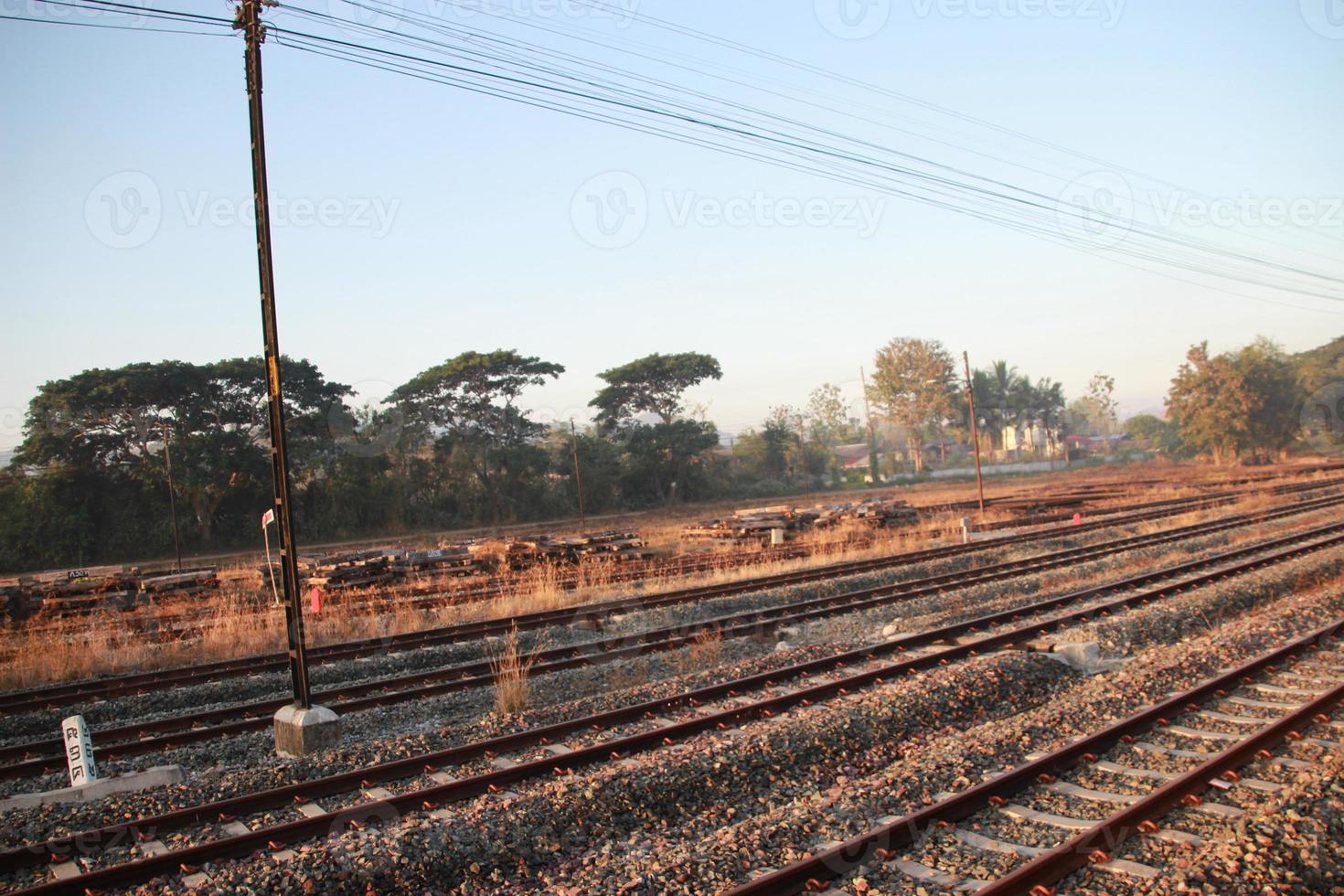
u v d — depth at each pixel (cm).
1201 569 2084
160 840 721
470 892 620
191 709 1240
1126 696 988
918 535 3241
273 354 1030
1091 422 13762
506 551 2728
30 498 4309
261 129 1025
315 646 1599
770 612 1745
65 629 1992
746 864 617
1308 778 684
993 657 1175
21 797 844
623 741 886
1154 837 627
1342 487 4522
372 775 833
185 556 4422
